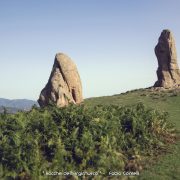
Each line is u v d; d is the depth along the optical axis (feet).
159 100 207.31
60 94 138.41
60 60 145.79
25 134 97.60
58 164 90.79
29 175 86.43
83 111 113.29
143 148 105.19
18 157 88.53
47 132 99.71
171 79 255.29
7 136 96.84
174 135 119.24
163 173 90.12
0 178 85.87
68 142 97.25
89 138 97.60
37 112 114.01
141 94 230.89
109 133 103.76
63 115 108.27
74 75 147.74
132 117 114.11
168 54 256.32
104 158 93.66
